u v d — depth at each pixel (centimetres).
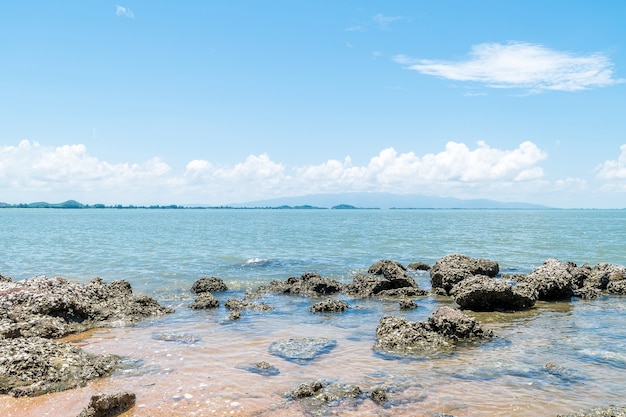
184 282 3177
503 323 2034
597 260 4416
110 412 1115
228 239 6950
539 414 1102
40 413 1135
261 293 2786
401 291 2750
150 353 1584
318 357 1535
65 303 2016
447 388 1263
